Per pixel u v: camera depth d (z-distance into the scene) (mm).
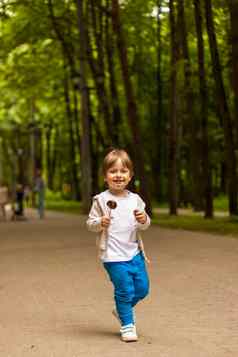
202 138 25844
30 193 58156
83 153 33062
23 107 50844
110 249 7004
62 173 64312
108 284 10398
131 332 6809
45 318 8000
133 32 31969
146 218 6977
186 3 26781
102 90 30328
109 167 7082
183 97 34688
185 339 6797
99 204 7094
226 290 9523
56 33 29953
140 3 29516
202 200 34375
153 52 39344
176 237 17766
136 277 7043
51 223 26641
